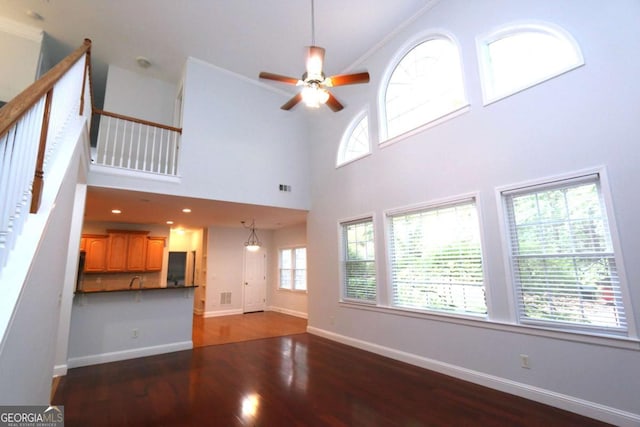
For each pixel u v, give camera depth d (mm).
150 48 5246
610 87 2766
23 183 1505
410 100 4723
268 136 6180
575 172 2904
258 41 5082
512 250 3352
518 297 3262
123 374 3928
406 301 4445
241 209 6191
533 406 2924
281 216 7035
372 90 5297
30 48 4707
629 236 2594
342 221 5633
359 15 4578
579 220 2920
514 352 3213
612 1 2809
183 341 5082
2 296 1330
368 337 4941
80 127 2746
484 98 3670
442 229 4062
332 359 4484
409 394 3258
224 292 8555
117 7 4379
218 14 4520
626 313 2566
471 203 3770
